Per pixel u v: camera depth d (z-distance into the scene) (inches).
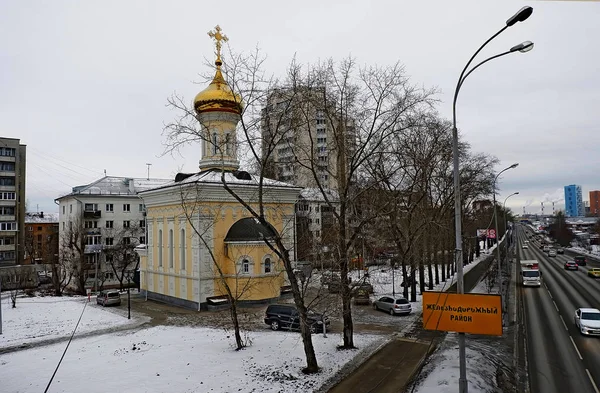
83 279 2054.6
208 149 1528.1
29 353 866.8
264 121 689.0
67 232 2298.2
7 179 2893.7
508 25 461.7
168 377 649.6
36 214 3708.2
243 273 1353.3
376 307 1268.5
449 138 1370.6
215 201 1379.2
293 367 689.0
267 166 764.6
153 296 1611.7
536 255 3253.0
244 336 898.1
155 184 2770.7
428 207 1497.3
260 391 592.1
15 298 1674.5
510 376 676.7
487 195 2198.6
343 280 781.9
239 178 1455.5
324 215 1423.5
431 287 1644.9
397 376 657.0
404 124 868.6
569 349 821.9
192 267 1376.7
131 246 2149.4
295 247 1198.3
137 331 1073.5
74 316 1317.7
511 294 1513.3
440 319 501.0
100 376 663.8
